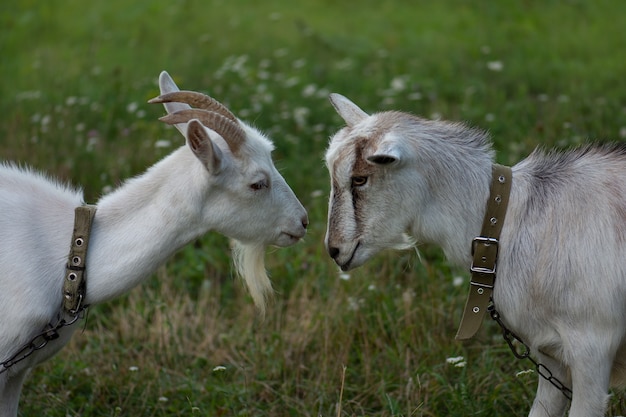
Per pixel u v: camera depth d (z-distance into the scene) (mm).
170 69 11859
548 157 4781
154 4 15570
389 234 4648
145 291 6977
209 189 4910
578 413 4504
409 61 12008
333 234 4680
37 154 8797
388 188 4562
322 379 5891
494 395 5461
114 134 9531
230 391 5758
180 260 7562
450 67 11539
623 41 12945
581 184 4586
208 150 4727
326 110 9750
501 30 13719
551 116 9094
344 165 4582
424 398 5617
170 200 4910
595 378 4461
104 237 4895
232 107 9594
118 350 6383
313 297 6781
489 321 6316
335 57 12562
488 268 4578
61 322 4832
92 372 6074
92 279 4840
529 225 4566
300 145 8891
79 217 4859
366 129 4598
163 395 5871
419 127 4637
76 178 8477
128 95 10492
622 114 9148
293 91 10469
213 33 13984
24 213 4863
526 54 12391
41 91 11023
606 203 4500
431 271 6746
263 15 15094
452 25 14273
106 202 4988
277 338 6301
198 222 4977
